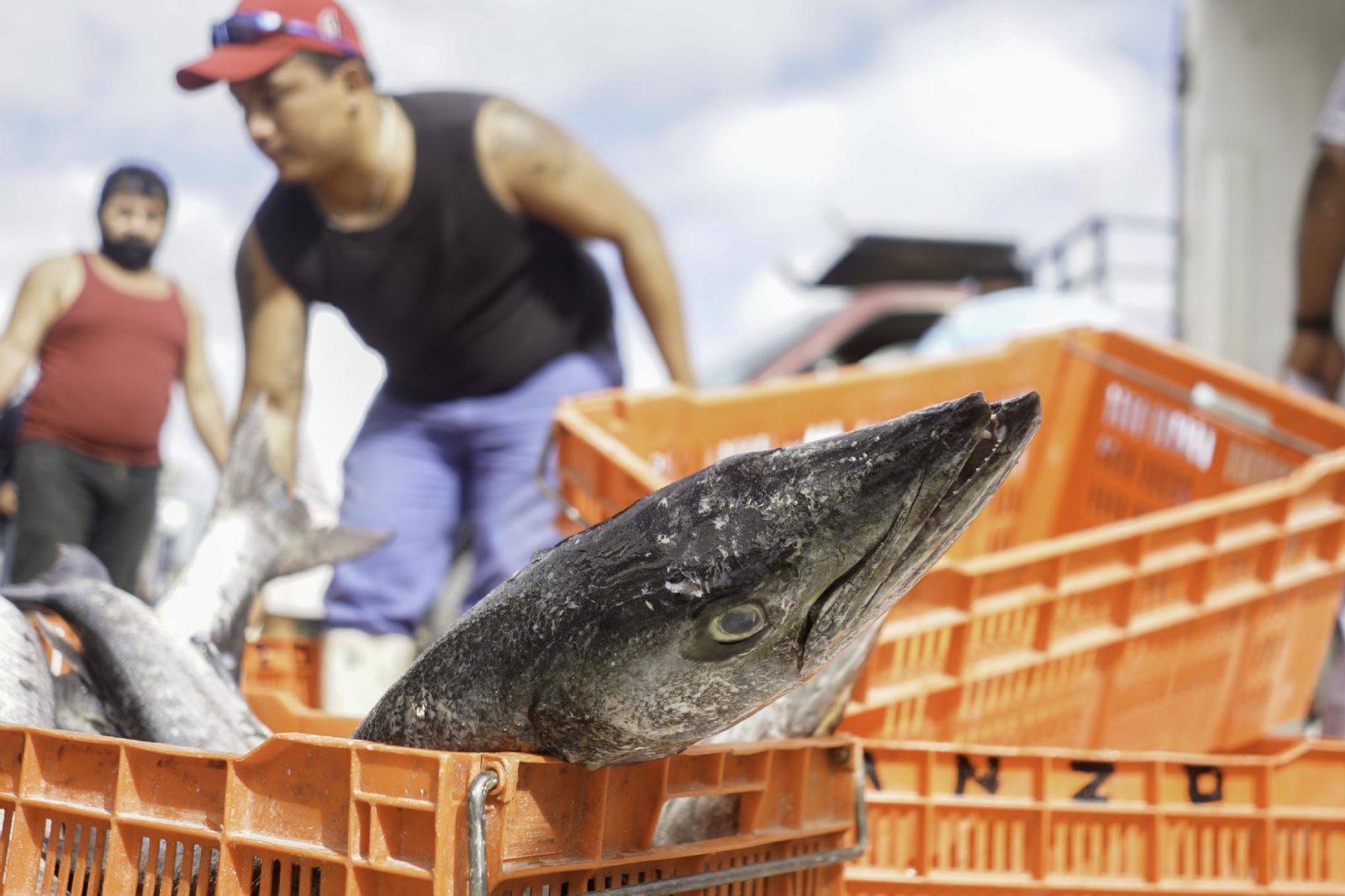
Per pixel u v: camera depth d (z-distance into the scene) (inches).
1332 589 117.3
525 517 156.8
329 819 48.3
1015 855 77.5
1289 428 141.9
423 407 157.6
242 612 98.3
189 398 204.8
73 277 186.7
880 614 46.1
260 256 156.6
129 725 72.6
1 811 58.4
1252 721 111.1
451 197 146.9
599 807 49.2
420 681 51.5
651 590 44.8
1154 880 78.2
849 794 64.5
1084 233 398.3
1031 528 164.1
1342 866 80.9
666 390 136.3
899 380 153.8
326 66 139.9
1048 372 163.5
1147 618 101.5
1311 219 291.6
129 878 53.2
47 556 185.6
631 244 157.0
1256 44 300.4
